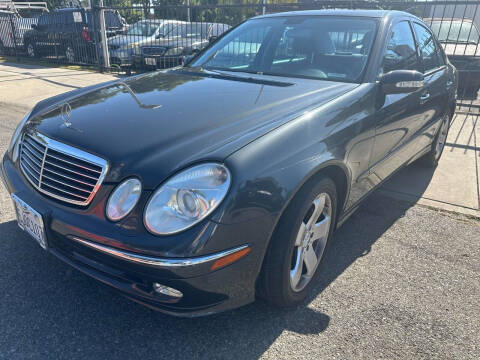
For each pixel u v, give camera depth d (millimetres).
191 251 1688
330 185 2305
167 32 10523
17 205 2293
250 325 2188
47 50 12891
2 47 14531
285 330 2162
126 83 2982
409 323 2248
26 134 2455
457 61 8188
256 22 3680
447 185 4219
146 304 1851
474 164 4840
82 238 1876
